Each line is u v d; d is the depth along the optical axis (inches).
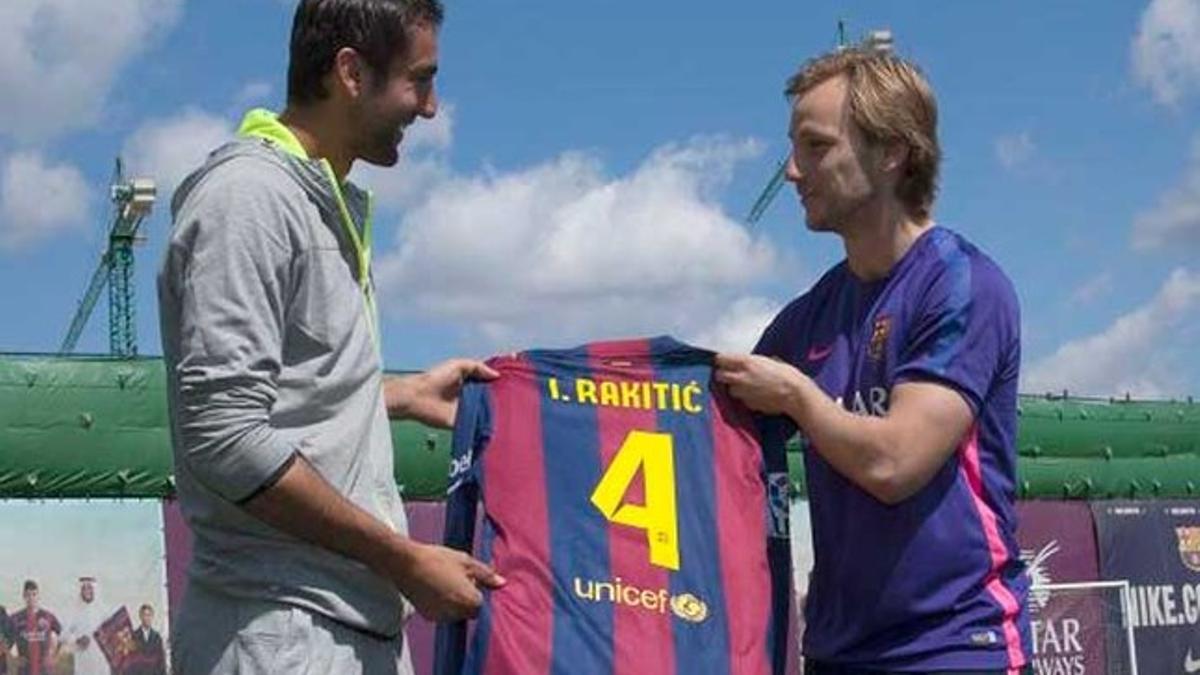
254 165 103.5
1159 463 482.3
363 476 107.9
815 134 122.2
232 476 99.3
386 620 108.8
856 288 126.9
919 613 118.2
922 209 124.0
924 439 115.3
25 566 305.7
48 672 305.6
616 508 123.6
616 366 128.8
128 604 314.5
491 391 125.8
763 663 122.3
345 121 110.7
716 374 128.9
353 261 110.3
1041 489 457.4
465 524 122.2
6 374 309.3
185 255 102.3
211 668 105.7
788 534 128.6
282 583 104.4
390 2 110.0
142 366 322.0
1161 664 462.0
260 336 100.5
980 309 118.2
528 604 118.3
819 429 117.2
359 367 108.1
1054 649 427.2
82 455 313.4
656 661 118.7
